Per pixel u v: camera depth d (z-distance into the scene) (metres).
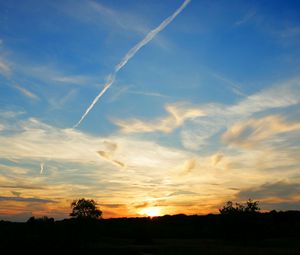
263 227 98.31
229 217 99.25
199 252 64.19
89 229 89.44
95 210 92.62
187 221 150.50
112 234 117.25
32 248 63.06
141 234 110.81
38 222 93.00
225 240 100.25
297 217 129.00
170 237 123.31
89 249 67.94
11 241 66.25
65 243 69.12
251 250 67.88
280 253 60.91
